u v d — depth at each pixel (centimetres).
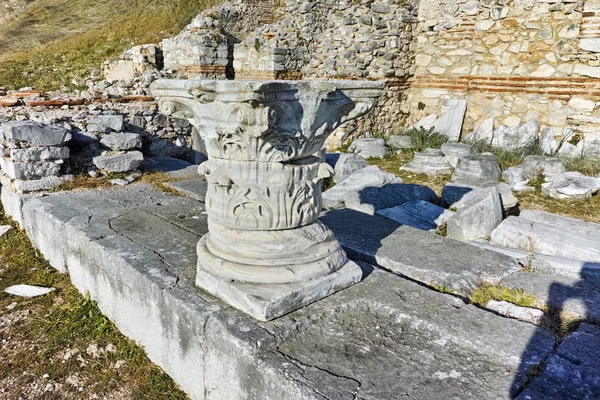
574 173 606
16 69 1257
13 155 481
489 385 208
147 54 1105
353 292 282
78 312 358
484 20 823
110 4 1772
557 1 736
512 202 513
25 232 493
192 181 560
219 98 238
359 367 219
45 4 1955
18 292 390
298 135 255
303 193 272
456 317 258
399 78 916
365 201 534
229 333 233
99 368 302
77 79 1167
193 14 1469
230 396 239
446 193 564
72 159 547
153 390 279
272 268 263
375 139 820
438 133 866
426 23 899
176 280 290
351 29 899
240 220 269
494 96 834
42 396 278
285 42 941
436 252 353
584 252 372
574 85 738
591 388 203
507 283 311
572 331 260
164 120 714
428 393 202
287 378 208
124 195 494
